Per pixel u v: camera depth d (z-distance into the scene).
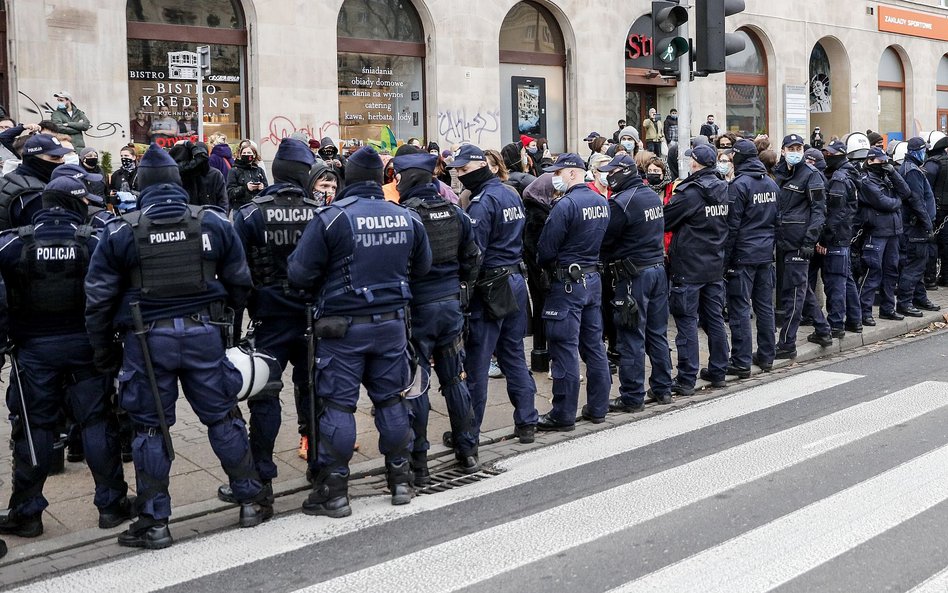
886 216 10.42
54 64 13.57
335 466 5.37
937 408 7.25
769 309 8.82
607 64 20.22
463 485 5.90
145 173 4.92
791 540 4.73
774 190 8.52
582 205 6.83
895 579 4.24
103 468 5.21
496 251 6.45
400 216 5.43
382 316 5.36
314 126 16.14
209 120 15.34
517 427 6.81
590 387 7.29
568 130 20.00
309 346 5.42
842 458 6.07
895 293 11.39
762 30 23.67
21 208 5.90
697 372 8.17
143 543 4.98
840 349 9.89
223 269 5.06
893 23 27.06
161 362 4.88
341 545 4.92
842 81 26.16
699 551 4.63
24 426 5.11
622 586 4.25
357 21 16.97
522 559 4.62
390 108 17.47
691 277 7.93
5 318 4.87
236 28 15.55
